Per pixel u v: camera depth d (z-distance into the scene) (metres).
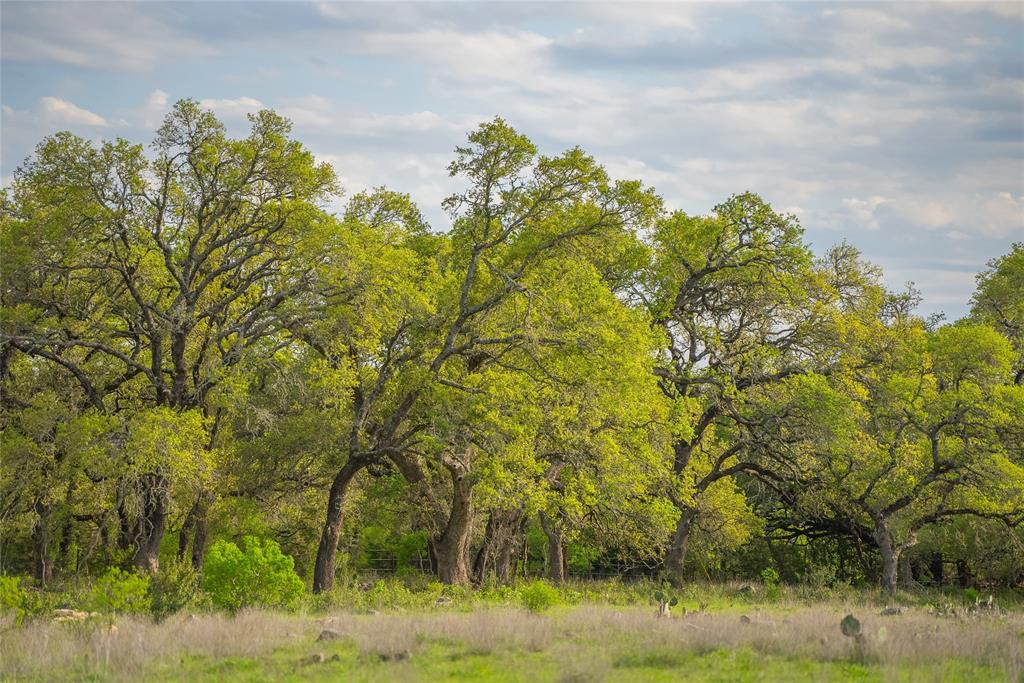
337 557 43.16
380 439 31.66
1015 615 24.72
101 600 21.00
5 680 13.96
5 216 32.41
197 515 37.12
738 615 23.20
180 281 32.16
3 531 33.50
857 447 37.59
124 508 32.91
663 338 35.31
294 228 31.81
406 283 31.69
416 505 36.47
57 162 29.89
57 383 34.91
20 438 30.17
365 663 14.88
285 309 31.25
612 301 31.06
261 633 17.55
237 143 30.88
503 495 29.64
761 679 13.50
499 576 37.19
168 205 31.98
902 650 15.18
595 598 30.64
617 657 15.20
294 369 32.94
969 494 37.38
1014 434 36.44
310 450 33.44
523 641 16.64
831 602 31.06
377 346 32.06
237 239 33.06
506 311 30.09
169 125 31.11
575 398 30.58
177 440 29.41
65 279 33.06
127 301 34.31
